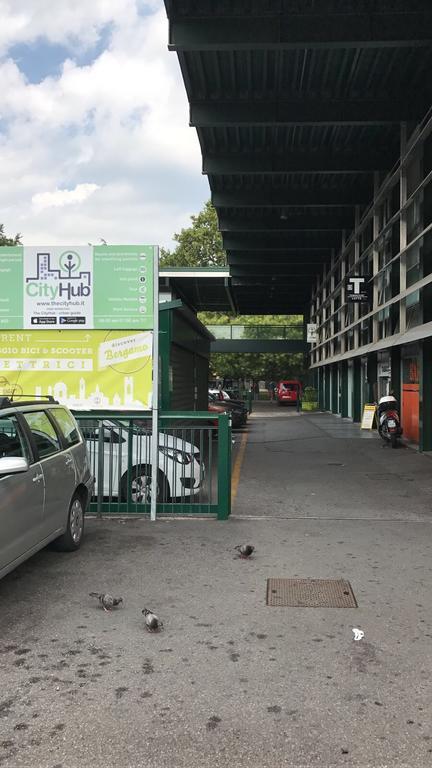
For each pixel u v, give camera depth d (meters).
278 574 6.02
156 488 8.23
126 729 3.39
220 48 10.80
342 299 25.55
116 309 8.20
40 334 8.30
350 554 6.69
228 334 42.78
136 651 4.36
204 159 17.16
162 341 15.08
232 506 9.28
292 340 42.50
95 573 6.04
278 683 3.90
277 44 10.65
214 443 12.05
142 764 3.09
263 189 20.12
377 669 4.09
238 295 38.94
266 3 10.62
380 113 13.60
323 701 3.68
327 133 15.88
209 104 13.81
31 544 5.55
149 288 8.17
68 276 8.25
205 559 6.50
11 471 4.75
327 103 13.66
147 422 8.77
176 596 5.43
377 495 10.20
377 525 8.03
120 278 8.20
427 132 13.02
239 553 6.57
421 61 12.16
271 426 25.70
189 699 3.71
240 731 3.37
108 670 4.08
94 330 8.25
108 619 4.92
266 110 13.70
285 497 10.03
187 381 19.11
